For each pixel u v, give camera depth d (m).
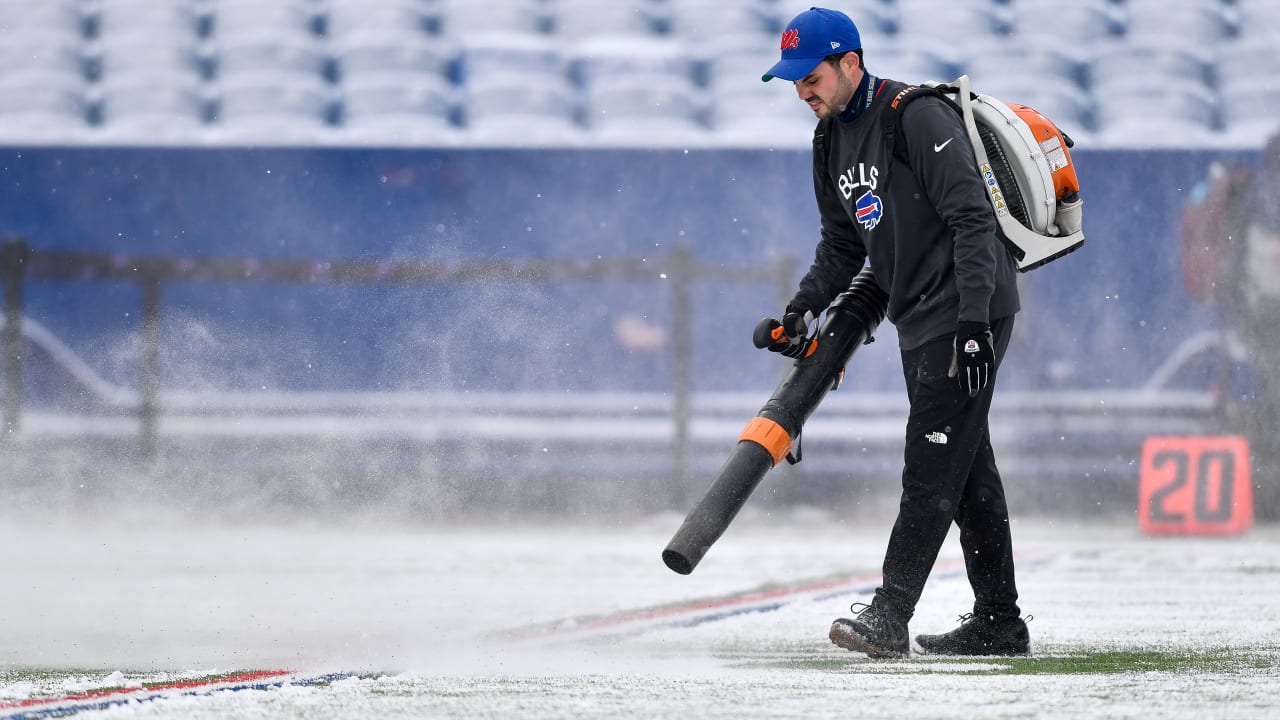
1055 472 41.00
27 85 48.19
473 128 49.12
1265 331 39.25
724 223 44.91
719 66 51.41
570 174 44.88
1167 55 51.84
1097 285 43.56
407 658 11.71
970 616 12.57
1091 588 19.14
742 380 43.81
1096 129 49.56
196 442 41.22
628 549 27.48
